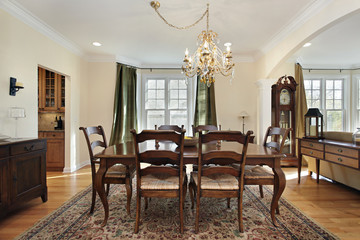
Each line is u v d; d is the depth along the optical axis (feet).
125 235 5.09
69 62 11.16
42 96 12.32
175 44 11.07
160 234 5.14
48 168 11.51
